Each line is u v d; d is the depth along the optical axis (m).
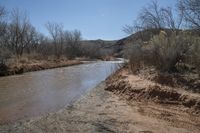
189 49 12.66
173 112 8.81
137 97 11.28
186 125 7.55
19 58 34.97
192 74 11.60
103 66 39.56
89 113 9.50
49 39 63.78
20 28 48.91
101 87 15.99
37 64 33.69
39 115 9.64
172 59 12.85
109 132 7.25
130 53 18.20
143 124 7.83
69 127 7.85
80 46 75.56
